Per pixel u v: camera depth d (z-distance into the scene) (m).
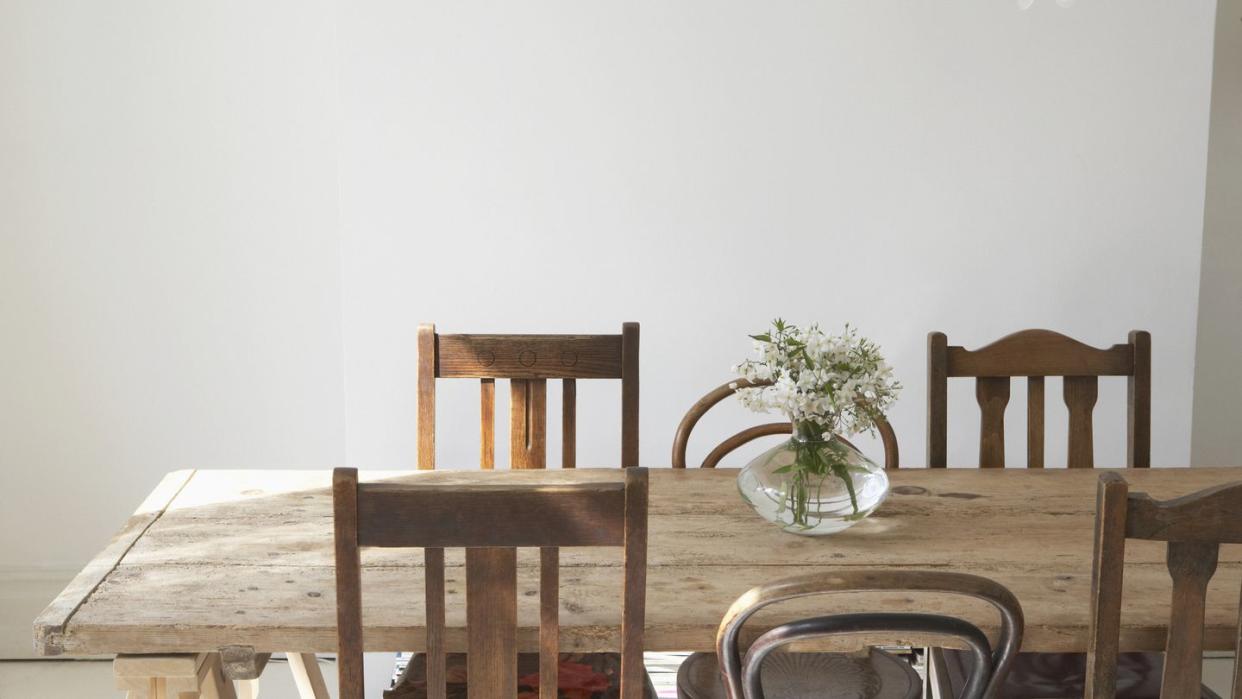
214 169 3.28
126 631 1.62
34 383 3.34
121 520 3.43
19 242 3.26
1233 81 3.42
